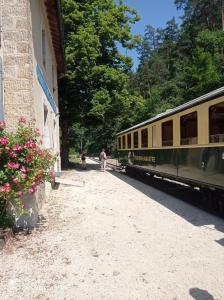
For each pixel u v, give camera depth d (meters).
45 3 11.96
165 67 75.94
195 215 9.58
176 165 12.38
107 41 25.72
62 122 27.44
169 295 4.82
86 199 11.91
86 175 21.81
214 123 9.34
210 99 9.45
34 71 9.40
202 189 10.83
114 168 29.22
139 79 74.50
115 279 5.33
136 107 27.41
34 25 9.80
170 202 11.65
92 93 24.66
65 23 23.94
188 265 5.84
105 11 26.19
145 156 17.28
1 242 6.51
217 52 47.75
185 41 69.94
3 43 8.38
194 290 4.96
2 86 8.17
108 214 9.59
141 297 4.77
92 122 27.42
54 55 17.66
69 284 5.17
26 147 7.26
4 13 8.38
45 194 11.09
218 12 69.00
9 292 4.94
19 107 8.42
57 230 7.84
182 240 7.19
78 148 80.38
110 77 24.56
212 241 7.11
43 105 11.70
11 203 7.71
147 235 7.56
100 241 7.12
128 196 12.92
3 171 7.14
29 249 6.60
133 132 20.34
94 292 4.92
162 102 48.25
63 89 24.88
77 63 23.80
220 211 9.86
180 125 11.89
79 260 6.08
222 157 8.83
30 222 7.92
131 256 6.28
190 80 43.34
